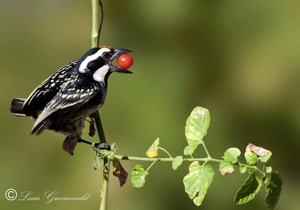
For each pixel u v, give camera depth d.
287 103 12.29
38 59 12.46
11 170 11.79
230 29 12.45
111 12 12.49
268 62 12.31
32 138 12.01
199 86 12.28
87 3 12.51
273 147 12.33
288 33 12.30
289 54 12.27
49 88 8.12
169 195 11.50
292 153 12.31
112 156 6.80
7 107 12.13
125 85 12.01
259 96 12.31
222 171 6.11
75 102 8.02
